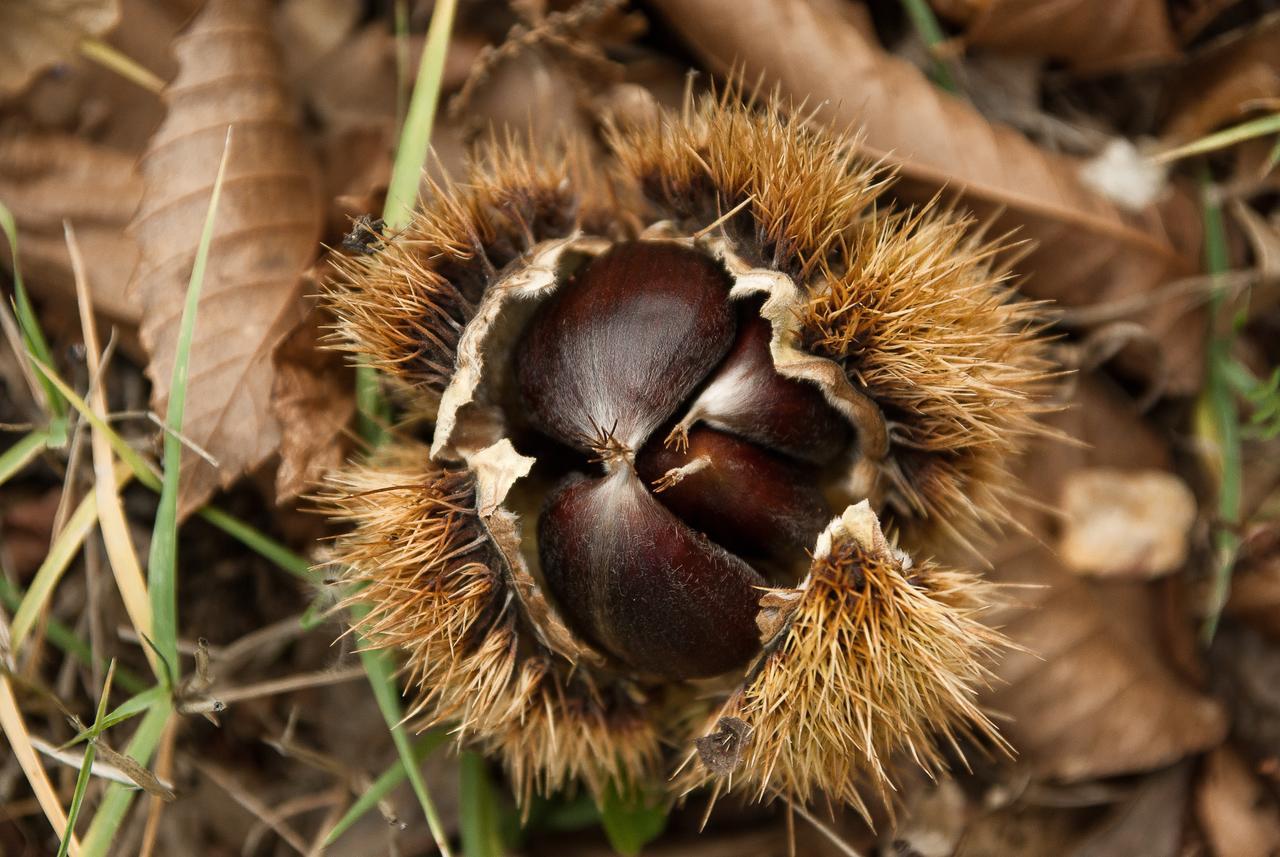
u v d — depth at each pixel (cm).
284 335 53
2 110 54
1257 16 55
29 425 53
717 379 51
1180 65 55
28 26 54
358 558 51
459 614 51
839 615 50
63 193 54
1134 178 55
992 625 54
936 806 55
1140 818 55
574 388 51
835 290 50
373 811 55
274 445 53
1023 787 54
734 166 51
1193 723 55
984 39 55
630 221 53
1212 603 55
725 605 50
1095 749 54
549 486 52
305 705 55
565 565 50
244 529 53
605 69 54
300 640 55
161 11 54
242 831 55
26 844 54
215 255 53
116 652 55
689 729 53
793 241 51
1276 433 55
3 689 52
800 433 51
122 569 52
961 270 51
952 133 54
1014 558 54
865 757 52
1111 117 56
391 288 51
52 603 55
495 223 52
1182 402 56
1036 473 55
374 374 53
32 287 54
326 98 54
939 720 52
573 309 51
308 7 54
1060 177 54
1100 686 54
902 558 51
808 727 51
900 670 50
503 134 54
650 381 50
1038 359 53
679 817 55
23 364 54
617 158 53
